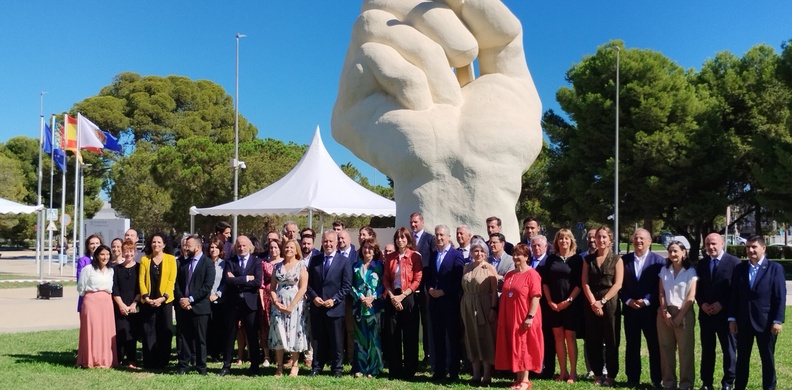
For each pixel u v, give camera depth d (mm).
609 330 6844
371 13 9586
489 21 9508
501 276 7266
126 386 6645
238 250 7645
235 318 7520
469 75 10430
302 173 14836
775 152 22234
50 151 28469
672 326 6641
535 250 7414
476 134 9117
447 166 9109
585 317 6957
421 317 8219
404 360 7270
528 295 6648
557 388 6652
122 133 46625
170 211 32406
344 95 9688
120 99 46719
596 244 6969
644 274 6789
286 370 7738
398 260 7312
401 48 9352
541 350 6660
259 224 31719
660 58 26797
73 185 46531
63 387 6594
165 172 32500
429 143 9055
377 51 9312
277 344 7199
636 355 6824
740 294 6410
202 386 6594
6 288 18672
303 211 15578
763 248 6406
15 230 43656
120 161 40125
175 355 9008
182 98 47656
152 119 46312
